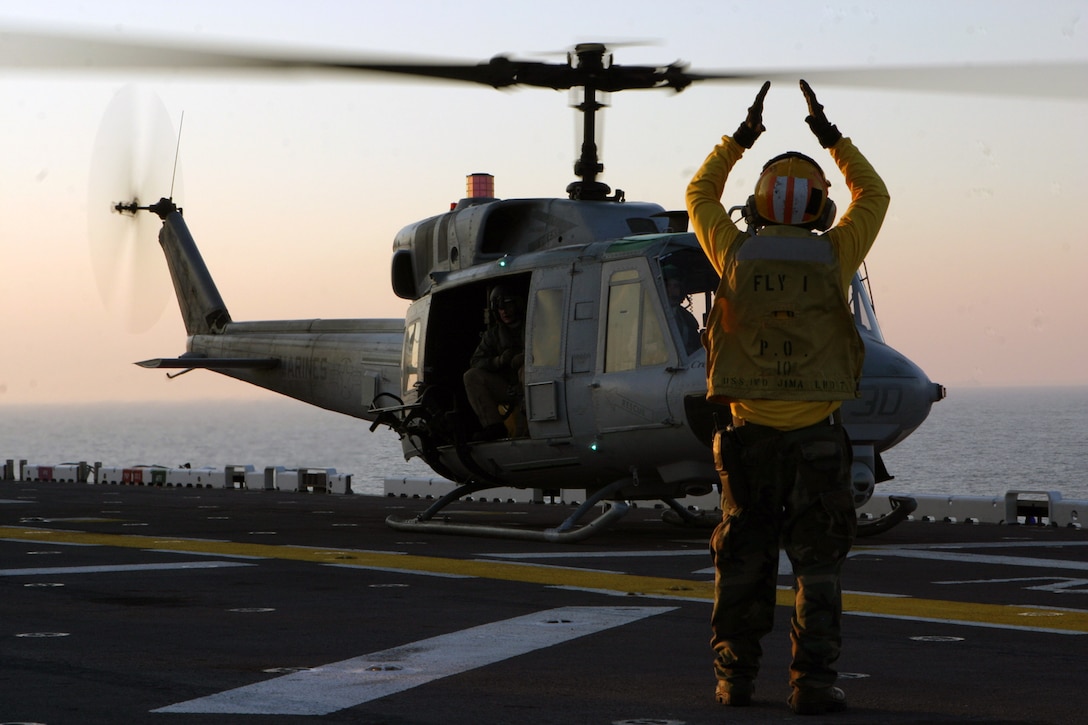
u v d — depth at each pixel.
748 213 5.55
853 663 5.91
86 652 6.15
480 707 4.96
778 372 5.19
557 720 4.76
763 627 5.12
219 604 7.85
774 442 5.17
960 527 15.05
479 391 13.87
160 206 23.19
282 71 9.27
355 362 17.86
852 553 11.39
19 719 4.73
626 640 6.52
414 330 14.91
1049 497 15.38
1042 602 8.03
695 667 5.81
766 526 5.18
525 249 14.11
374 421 15.35
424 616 7.33
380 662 5.91
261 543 12.21
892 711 4.94
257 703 5.01
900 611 7.57
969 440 195.88
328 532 13.78
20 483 29.59
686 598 8.10
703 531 14.29
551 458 13.33
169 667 5.77
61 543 12.02
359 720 4.73
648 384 12.14
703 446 11.93
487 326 14.35
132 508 18.34
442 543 12.41
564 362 12.95
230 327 21.14
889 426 11.80
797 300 5.24
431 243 15.04
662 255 12.40
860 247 5.43
